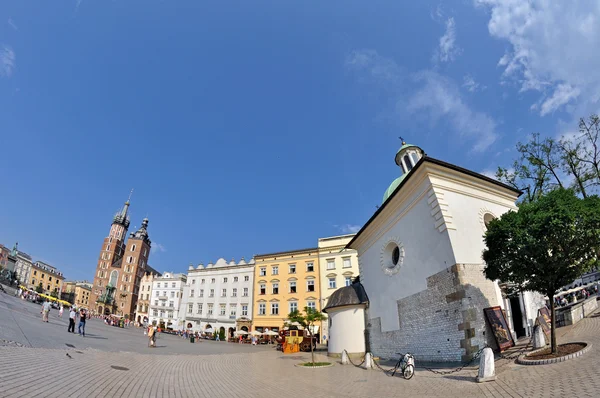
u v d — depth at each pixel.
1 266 80.56
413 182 18.36
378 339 20.83
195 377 13.82
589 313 17.66
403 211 19.44
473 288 14.74
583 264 11.12
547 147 29.80
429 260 16.72
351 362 20.16
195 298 65.44
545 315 16.91
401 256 19.23
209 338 57.06
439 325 15.48
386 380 12.92
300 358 24.81
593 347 11.05
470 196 17.83
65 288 144.50
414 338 17.14
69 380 9.13
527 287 12.18
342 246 51.25
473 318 14.12
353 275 49.03
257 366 19.59
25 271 118.31
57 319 35.88
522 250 11.32
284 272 55.41
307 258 53.84
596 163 27.91
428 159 16.89
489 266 12.73
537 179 29.97
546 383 8.68
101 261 111.19
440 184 17.14
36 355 11.73
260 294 56.72
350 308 23.39
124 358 16.52
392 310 19.55
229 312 60.50
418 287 17.31
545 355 11.36
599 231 10.47
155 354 21.47
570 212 10.68
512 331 15.13
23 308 36.28
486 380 10.15
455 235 15.75
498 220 12.76
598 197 11.76
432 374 12.76
